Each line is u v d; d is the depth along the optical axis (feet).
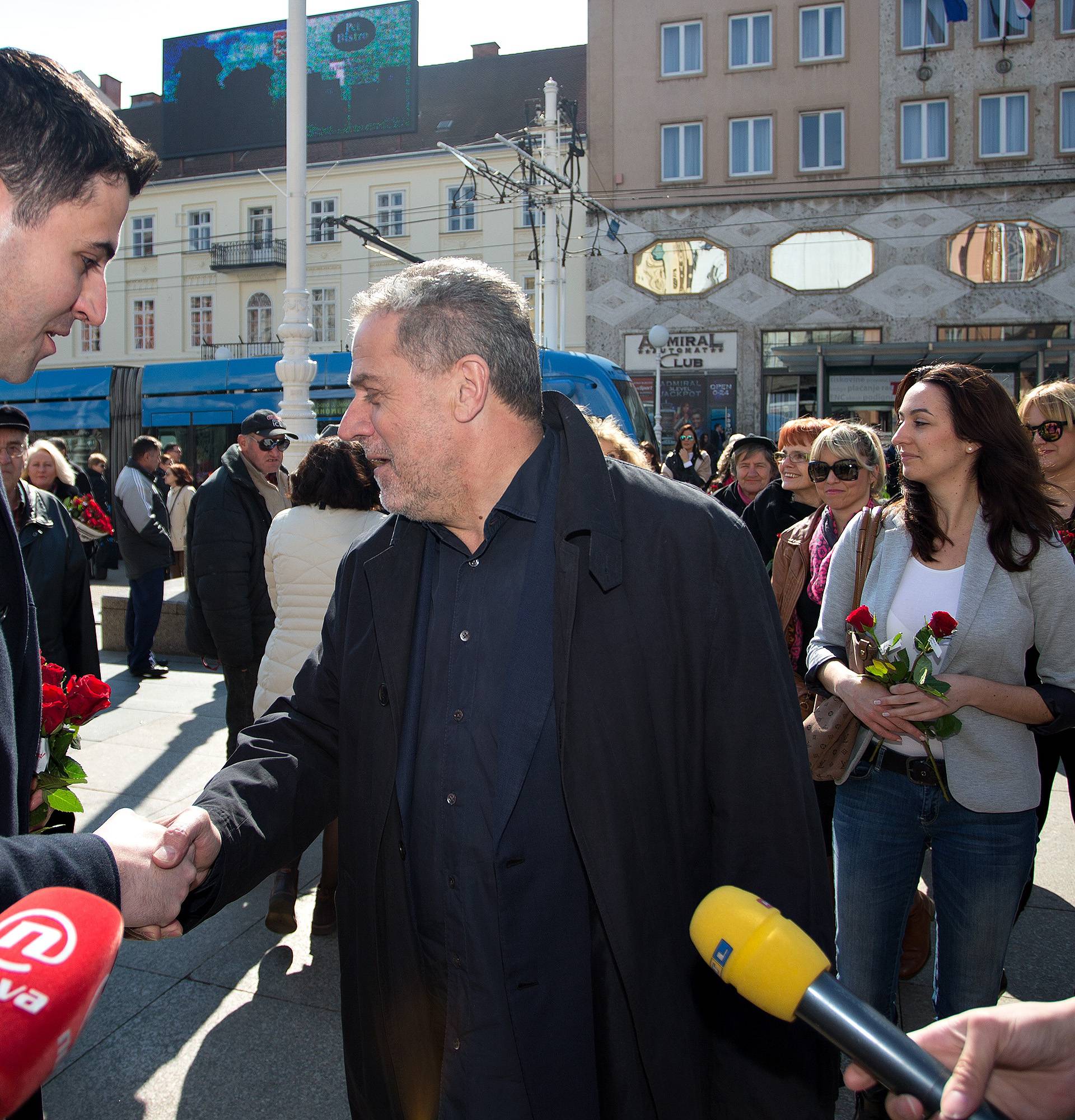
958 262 76.07
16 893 3.26
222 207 100.73
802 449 13.66
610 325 81.30
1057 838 13.75
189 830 4.11
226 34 103.96
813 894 4.55
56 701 6.04
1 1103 2.19
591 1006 4.69
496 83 100.53
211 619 13.46
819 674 7.99
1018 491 7.19
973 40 75.05
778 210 78.23
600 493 4.71
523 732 4.62
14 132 3.48
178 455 44.29
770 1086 4.58
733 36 78.59
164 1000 9.74
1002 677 7.25
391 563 5.15
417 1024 4.96
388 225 94.17
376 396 4.89
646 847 4.53
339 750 5.41
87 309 3.93
